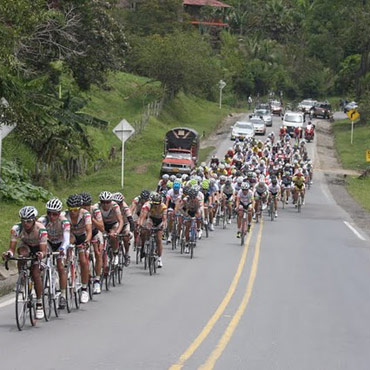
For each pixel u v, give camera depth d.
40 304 19.17
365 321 21.20
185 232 34.94
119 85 123.31
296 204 59.69
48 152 58.91
